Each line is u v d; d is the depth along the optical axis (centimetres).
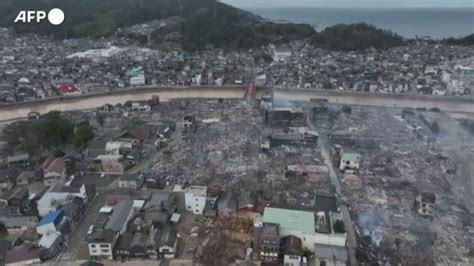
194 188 7694
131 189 8325
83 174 9044
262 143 10400
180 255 6291
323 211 6981
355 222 7125
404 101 15300
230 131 11675
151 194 8019
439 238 6681
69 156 9625
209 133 11538
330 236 6216
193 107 14288
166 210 7275
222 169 9212
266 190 8169
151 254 6238
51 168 8606
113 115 13238
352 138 11031
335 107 14088
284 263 6038
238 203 7469
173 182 8656
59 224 6744
